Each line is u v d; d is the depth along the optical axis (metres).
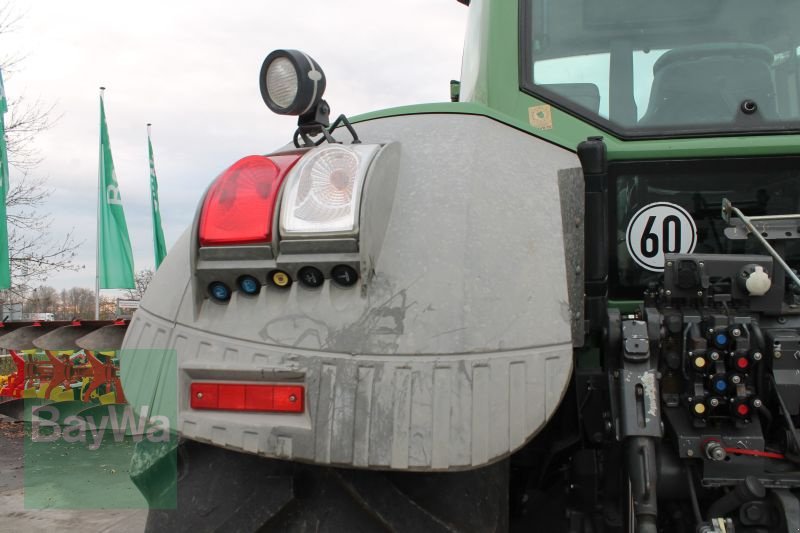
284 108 1.79
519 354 1.55
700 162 2.19
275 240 1.59
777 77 2.38
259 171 1.65
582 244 1.92
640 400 1.76
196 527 1.68
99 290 16.16
